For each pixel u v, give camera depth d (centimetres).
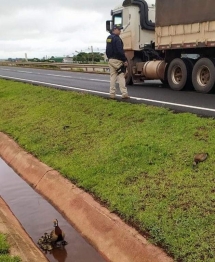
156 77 1339
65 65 3191
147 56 1428
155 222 437
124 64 991
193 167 528
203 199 451
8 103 1311
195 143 595
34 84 1627
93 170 614
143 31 1421
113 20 1518
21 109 1177
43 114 1033
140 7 1402
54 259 456
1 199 633
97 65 2680
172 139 631
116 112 859
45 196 637
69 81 1714
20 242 447
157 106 862
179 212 440
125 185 543
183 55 1228
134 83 1548
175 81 1245
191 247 384
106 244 460
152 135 671
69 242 490
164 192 489
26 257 406
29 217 574
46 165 714
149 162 580
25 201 632
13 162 815
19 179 737
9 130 986
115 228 464
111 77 1005
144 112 806
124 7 1439
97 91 1216
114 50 968
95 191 556
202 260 366
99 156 658
